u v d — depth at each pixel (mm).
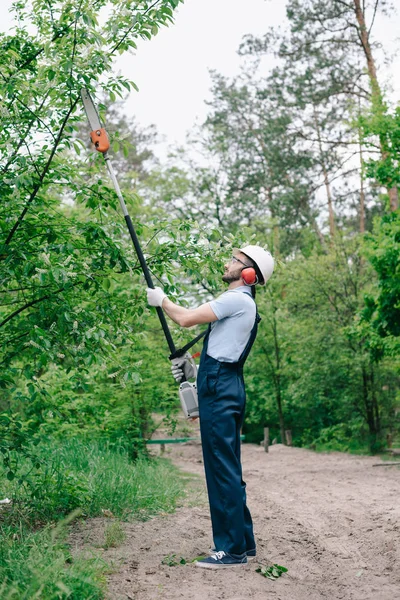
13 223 4613
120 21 4379
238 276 4398
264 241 25547
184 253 4957
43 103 4672
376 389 21188
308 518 6246
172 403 12109
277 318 22984
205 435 4164
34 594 3023
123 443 10695
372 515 6262
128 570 3881
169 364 11781
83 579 3318
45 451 7441
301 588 3836
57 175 4793
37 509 5211
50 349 4414
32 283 4695
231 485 4098
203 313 4164
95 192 4906
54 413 5215
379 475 11609
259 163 29781
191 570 3955
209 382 4160
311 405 24578
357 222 33500
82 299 5000
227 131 30328
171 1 4391
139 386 11172
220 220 26609
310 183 26703
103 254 4602
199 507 6559
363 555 4715
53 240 4562
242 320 4203
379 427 21297
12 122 4512
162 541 4664
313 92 25062
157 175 26094
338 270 22531
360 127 15969
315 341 21656
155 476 8016
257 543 4855
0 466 6391
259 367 24109
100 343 4539
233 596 3508
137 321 5188
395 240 13570
